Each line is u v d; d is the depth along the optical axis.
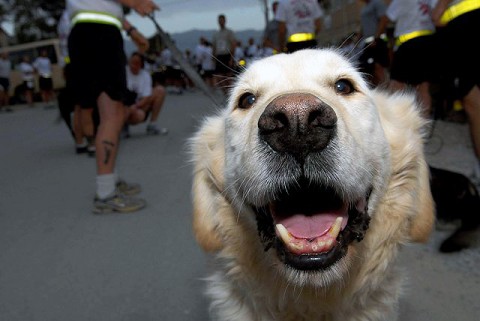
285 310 0.94
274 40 3.58
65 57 3.09
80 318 1.16
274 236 0.83
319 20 3.05
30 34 23.03
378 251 0.94
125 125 3.75
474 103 1.79
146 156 2.98
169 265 1.42
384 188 0.90
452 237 1.46
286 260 0.78
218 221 0.98
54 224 1.85
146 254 1.51
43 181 2.58
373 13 3.63
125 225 1.78
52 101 9.34
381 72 3.08
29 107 8.61
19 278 1.38
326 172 0.74
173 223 1.77
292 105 0.70
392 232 0.94
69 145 3.81
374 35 3.38
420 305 1.15
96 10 1.85
